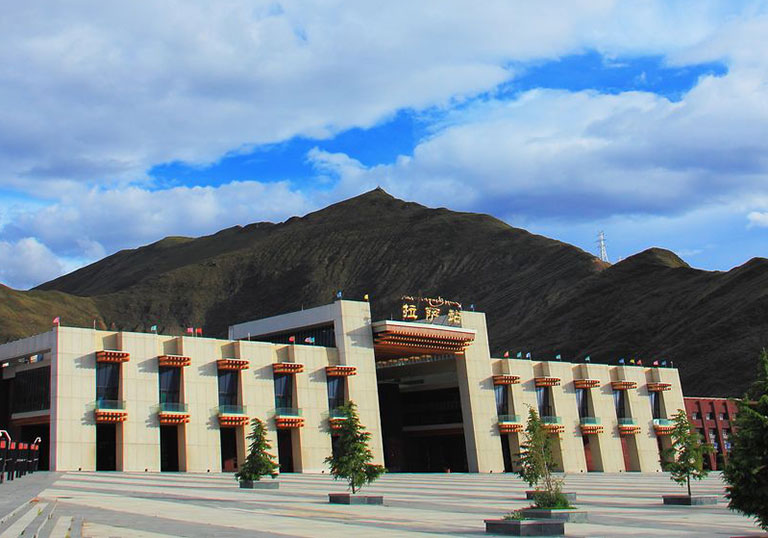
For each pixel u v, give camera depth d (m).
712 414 132.88
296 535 24.88
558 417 110.94
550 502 33.69
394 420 110.06
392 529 28.03
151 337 80.38
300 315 97.25
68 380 74.44
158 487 50.78
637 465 119.06
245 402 84.19
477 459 99.88
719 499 49.34
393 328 93.88
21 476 55.72
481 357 104.75
